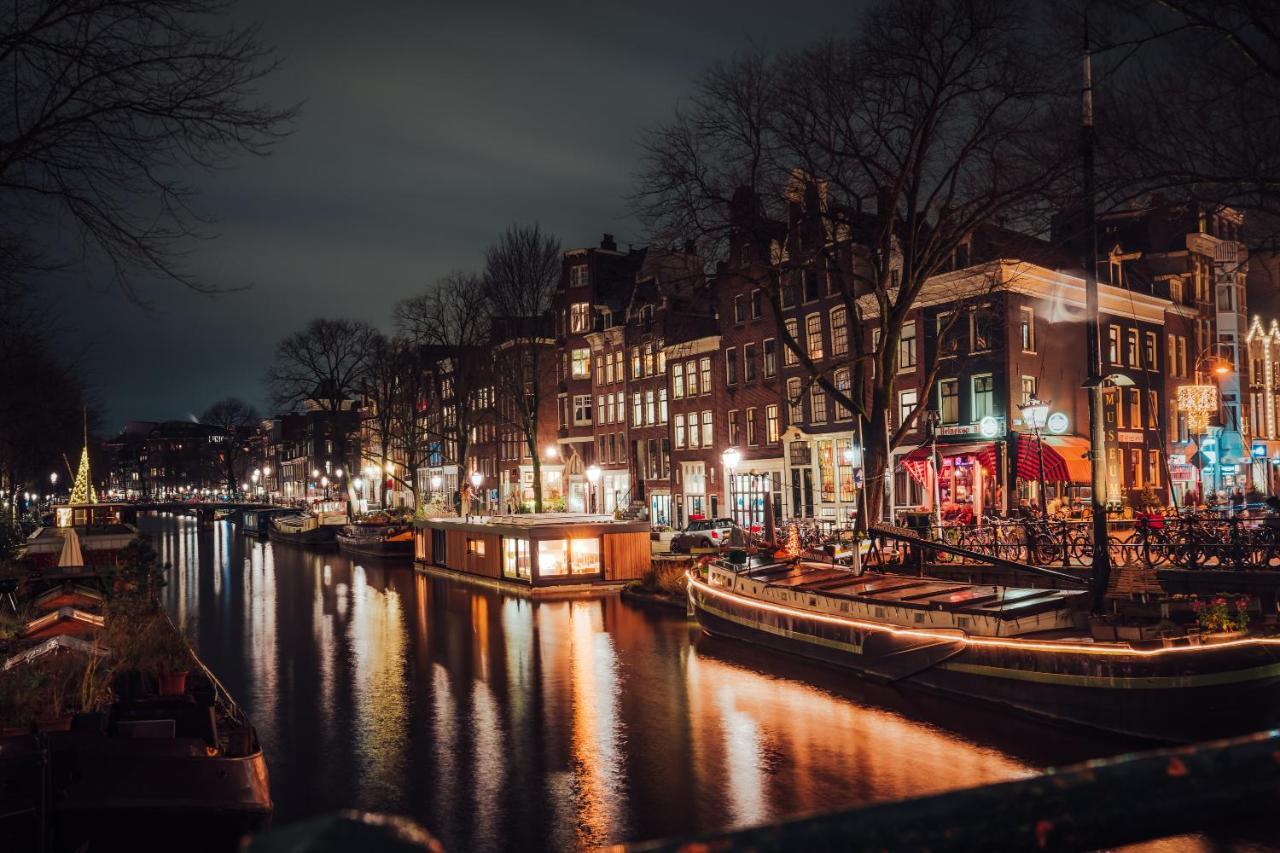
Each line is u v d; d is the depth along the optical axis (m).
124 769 9.62
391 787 13.11
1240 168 13.77
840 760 13.64
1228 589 20.28
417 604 34.12
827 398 43.25
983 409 36.31
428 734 15.83
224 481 176.50
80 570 20.50
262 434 167.38
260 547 71.62
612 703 17.58
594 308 62.31
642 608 30.55
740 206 27.39
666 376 54.84
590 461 63.84
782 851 0.83
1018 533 26.14
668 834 11.16
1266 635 13.70
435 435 66.62
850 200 26.92
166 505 111.44
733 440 49.31
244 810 10.06
